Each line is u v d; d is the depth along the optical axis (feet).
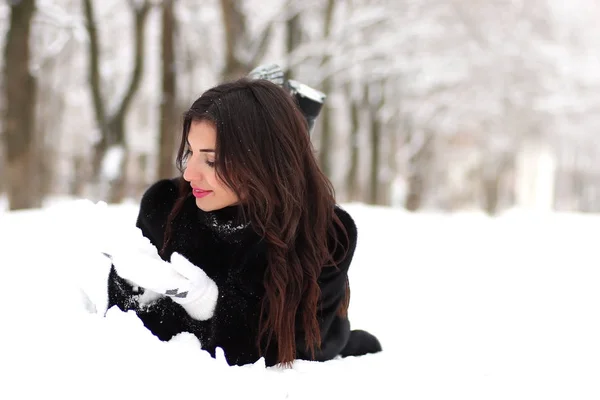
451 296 12.84
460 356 7.43
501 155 80.89
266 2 51.47
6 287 6.69
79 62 62.80
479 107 68.08
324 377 5.91
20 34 31.04
